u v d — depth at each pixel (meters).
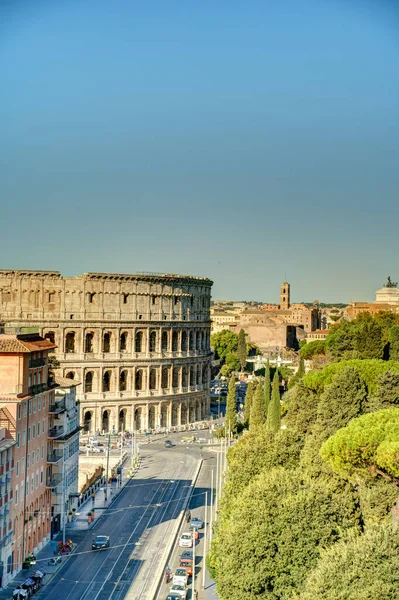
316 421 133.75
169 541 128.62
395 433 101.25
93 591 105.62
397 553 70.75
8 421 109.44
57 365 165.12
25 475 115.25
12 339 114.00
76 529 135.25
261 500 90.69
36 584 105.75
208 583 110.25
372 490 98.38
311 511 86.75
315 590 70.75
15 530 110.88
